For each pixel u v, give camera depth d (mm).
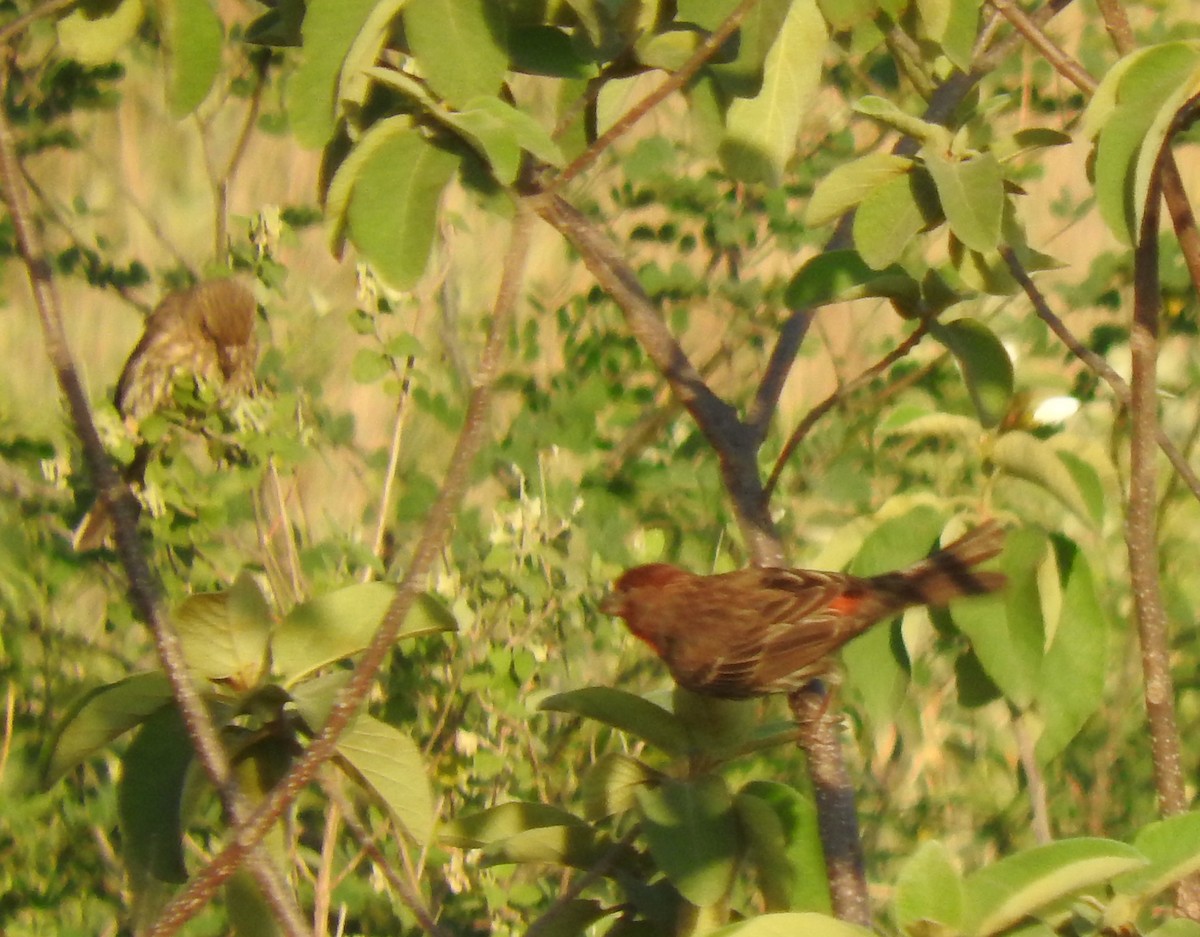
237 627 5645
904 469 12984
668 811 5918
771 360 6898
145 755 5508
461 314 15781
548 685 11516
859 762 12141
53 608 12570
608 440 14133
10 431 14430
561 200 6750
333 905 10414
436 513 4684
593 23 5422
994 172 5535
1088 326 14906
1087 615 6488
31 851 11039
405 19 4969
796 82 6258
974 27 6074
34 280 5160
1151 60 5141
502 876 10164
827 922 4750
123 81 17812
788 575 8141
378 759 5598
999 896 5020
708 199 15766
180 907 4633
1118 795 11695
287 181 17953
